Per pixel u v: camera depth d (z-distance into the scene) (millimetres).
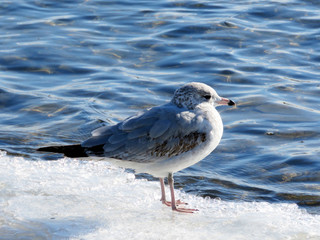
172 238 9016
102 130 9820
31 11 21859
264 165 11945
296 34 19250
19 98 15250
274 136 13109
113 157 9688
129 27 20281
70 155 9656
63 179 11289
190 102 10016
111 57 17906
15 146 12797
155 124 9680
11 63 17375
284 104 14664
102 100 15133
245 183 11328
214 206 10383
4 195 10430
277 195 10820
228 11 21578
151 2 23016
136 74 16734
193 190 11070
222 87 15812
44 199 10344
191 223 9602
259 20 20625
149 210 10141
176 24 20328
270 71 16688
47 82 16328
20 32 19734
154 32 19781
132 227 9375
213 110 10086
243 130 13453
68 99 15219
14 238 8930
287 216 9875
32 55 17844
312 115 14023
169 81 16188
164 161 9844
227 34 19375
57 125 13875
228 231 9281
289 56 17688
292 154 12258
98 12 21828
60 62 17516
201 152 9961
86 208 10062
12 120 14195
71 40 19062
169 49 18391
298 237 9062
